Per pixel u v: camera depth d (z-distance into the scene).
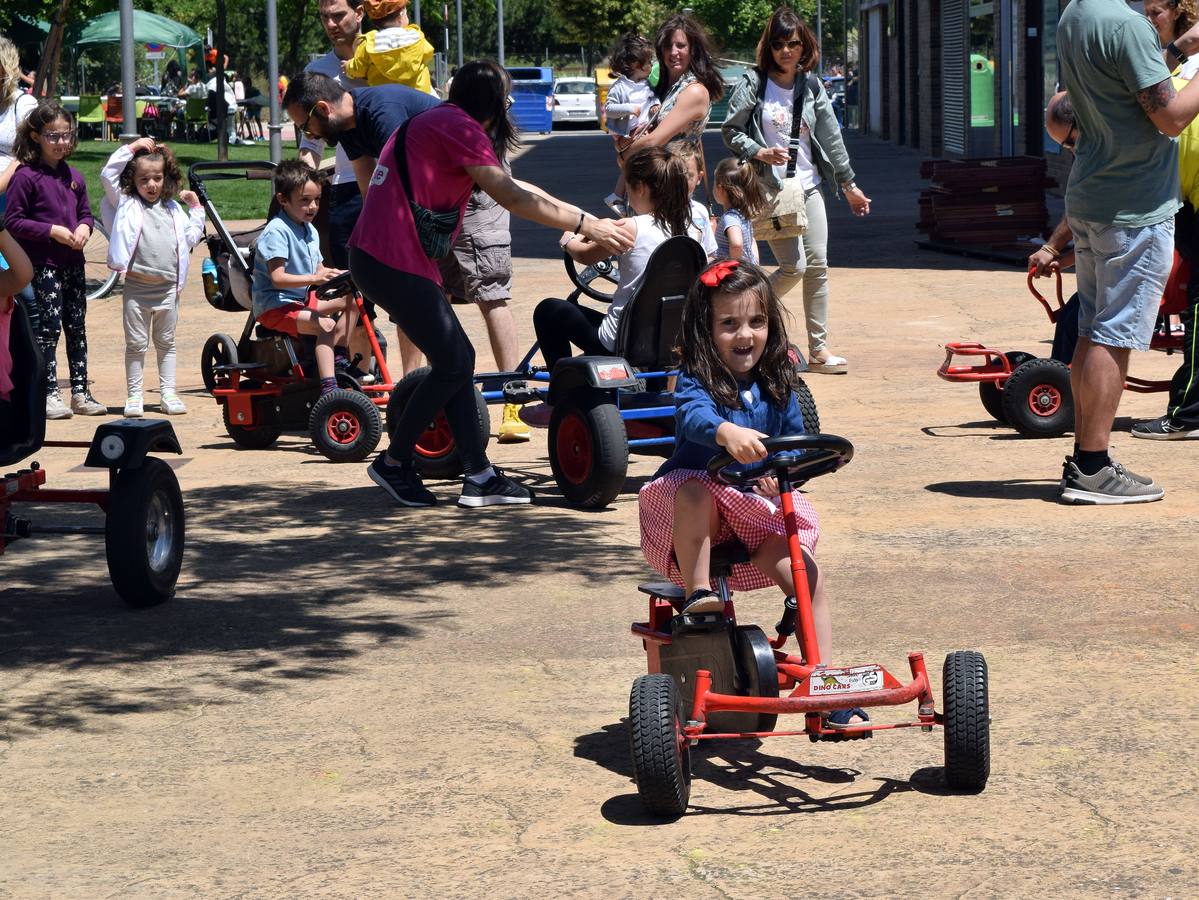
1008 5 28.75
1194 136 8.32
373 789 4.43
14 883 3.88
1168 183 7.29
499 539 7.20
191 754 4.73
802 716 4.94
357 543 7.19
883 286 15.92
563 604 6.16
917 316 13.93
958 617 5.81
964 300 14.76
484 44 104.00
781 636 4.77
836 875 3.80
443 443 8.55
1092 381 7.37
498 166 7.56
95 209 24.92
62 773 4.60
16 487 6.23
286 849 4.05
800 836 4.04
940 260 17.91
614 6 76.44
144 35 47.22
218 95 38.22
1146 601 5.93
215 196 29.72
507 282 9.57
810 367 11.47
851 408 10.09
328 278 9.33
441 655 5.59
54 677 5.45
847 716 4.52
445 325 7.67
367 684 5.30
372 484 8.46
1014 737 4.67
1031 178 18.20
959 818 4.12
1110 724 4.75
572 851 3.99
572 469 7.85
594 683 5.25
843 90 63.78
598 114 61.44
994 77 30.06
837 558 6.65
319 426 9.03
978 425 9.45
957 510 7.41
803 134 10.97
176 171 10.52
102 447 6.14
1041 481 7.96
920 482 8.02
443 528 7.44
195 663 5.57
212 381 10.82
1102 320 7.34
